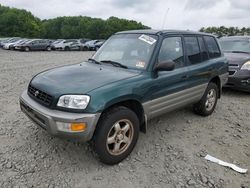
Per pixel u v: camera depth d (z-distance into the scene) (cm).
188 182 315
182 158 367
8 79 877
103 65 407
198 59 477
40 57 1950
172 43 423
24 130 430
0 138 401
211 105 535
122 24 8344
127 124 344
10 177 308
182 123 493
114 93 317
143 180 315
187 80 435
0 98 617
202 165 352
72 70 382
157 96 379
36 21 9044
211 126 488
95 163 344
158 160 360
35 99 339
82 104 297
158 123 487
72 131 294
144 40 413
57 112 302
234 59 725
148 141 413
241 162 364
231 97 717
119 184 305
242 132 470
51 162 341
